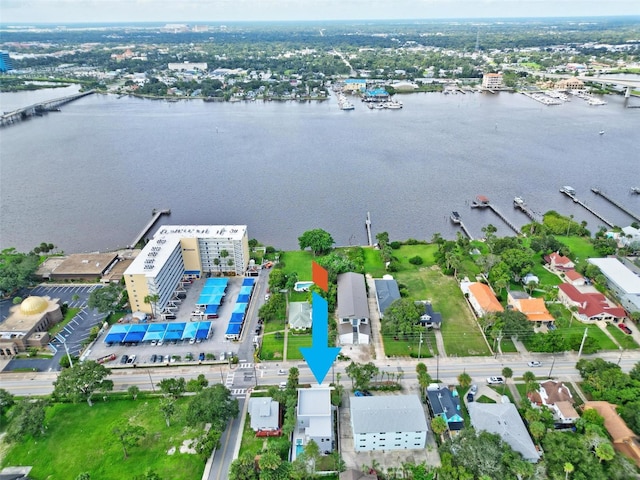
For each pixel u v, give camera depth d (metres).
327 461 137.12
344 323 192.25
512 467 124.19
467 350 181.50
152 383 168.88
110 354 184.25
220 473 134.00
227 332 191.00
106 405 159.38
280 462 128.25
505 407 144.50
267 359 179.62
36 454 141.75
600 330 189.38
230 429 148.25
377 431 136.50
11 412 147.62
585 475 123.06
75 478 133.25
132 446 140.38
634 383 152.12
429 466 133.88
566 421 144.38
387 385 164.00
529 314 194.38
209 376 171.62
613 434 137.25
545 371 169.00
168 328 193.88
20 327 192.25
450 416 146.50
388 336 190.50
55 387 157.62
